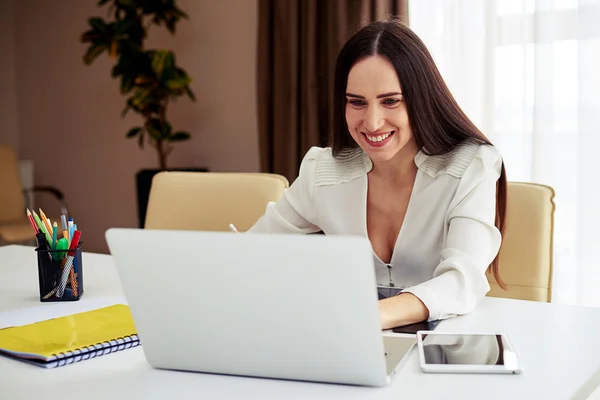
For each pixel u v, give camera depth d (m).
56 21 5.03
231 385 1.01
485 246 1.43
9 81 5.26
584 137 3.04
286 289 0.94
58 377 1.05
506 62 3.24
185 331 1.03
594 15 2.99
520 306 1.37
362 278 0.90
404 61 1.45
